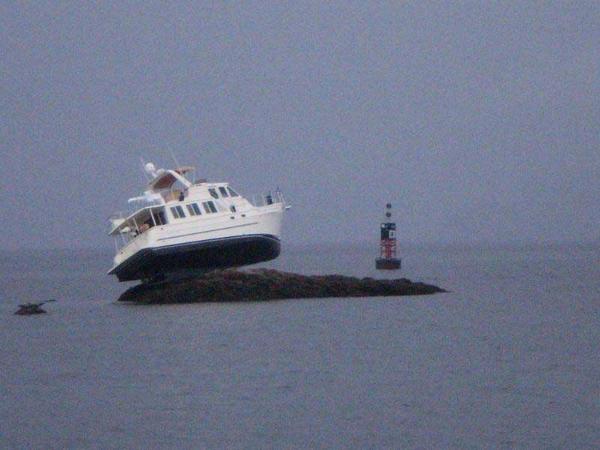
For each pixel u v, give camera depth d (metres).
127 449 48.66
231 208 102.06
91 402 58.50
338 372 66.19
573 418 53.31
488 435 50.16
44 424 53.50
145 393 60.53
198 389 61.25
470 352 74.50
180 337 82.56
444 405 56.31
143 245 98.88
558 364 69.12
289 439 49.72
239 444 49.06
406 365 68.75
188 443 49.38
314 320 91.94
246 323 89.56
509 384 61.97
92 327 91.62
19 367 71.06
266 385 62.09
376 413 54.53
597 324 92.88
